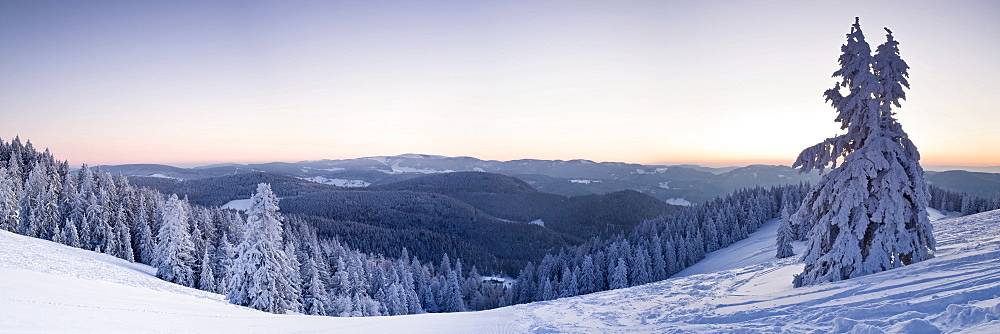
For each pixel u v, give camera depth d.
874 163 15.57
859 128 17.03
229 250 48.75
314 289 41.00
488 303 83.25
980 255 13.36
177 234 47.62
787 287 17.88
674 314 14.34
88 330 12.35
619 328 13.70
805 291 14.21
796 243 56.50
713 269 58.69
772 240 65.56
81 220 61.16
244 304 29.78
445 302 76.81
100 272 37.19
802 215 18.69
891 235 15.62
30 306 14.20
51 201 61.75
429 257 132.12
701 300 17.11
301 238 76.06
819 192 18.16
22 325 11.86
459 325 16.08
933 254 16.03
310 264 44.00
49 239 59.47
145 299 21.06
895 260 15.64
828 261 16.55
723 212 89.31
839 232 16.81
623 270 59.22
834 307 10.75
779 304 12.63
